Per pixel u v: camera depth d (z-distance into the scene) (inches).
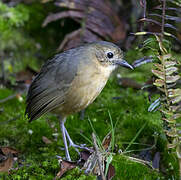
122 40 471.2
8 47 535.8
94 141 280.8
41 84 327.3
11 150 335.0
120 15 503.2
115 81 447.8
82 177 285.9
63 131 342.6
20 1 561.6
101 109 409.1
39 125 390.3
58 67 324.5
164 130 285.6
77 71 317.1
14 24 541.3
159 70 294.8
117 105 414.6
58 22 550.3
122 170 306.2
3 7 538.3
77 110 338.3
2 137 368.5
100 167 271.6
